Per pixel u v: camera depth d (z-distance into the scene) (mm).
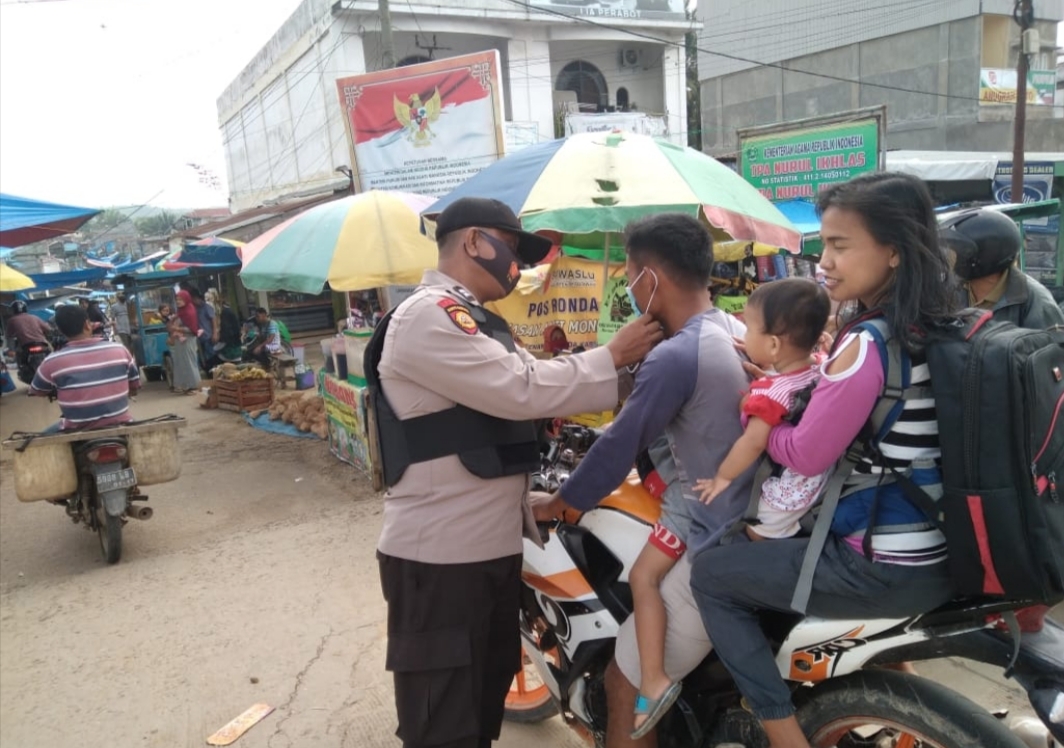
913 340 1564
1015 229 2869
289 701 3426
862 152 10086
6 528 6125
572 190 3281
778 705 1766
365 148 9711
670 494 2031
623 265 4102
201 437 9070
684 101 20500
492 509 2109
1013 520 1448
